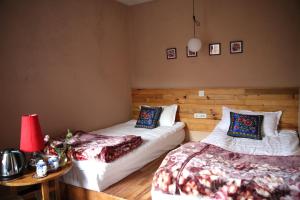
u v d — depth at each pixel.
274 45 3.48
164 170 2.14
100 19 3.98
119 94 4.48
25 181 1.96
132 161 2.93
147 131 3.79
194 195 1.95
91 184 2.51
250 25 3.61
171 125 4.11
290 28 3.35
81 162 2.59
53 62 3.19
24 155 2.14
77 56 3.56
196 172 2.00
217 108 3.94
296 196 1.64
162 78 4.48
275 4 3.41
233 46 3.77
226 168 2.02
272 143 2.96
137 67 4.72
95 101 3.92
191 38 4.06
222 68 3.91
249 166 2.06
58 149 2.39
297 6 3.28
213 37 3.91
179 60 4.27
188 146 2.69
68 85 3.42
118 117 4.48
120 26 4.46
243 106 3.73
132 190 2.54
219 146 2.81
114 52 4.32
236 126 3.33
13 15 2.71
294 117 3.41
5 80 2.63
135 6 4.57
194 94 4.12
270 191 1.70
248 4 3.59
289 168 1.97
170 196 2.08
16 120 2.75
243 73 3.75
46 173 2.10
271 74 3.56
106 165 2.52
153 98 4.54
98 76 3.97
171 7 4.22
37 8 2.97
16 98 2.75
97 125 3.97
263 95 3.57
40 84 3.02
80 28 3.60
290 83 3.44
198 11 3.99
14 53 2.72
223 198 1.82
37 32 2.97
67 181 2.66
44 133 3.09
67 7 3.38
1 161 2.03
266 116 3.42
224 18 3.79
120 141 2.85
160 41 4.41
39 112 3.02
